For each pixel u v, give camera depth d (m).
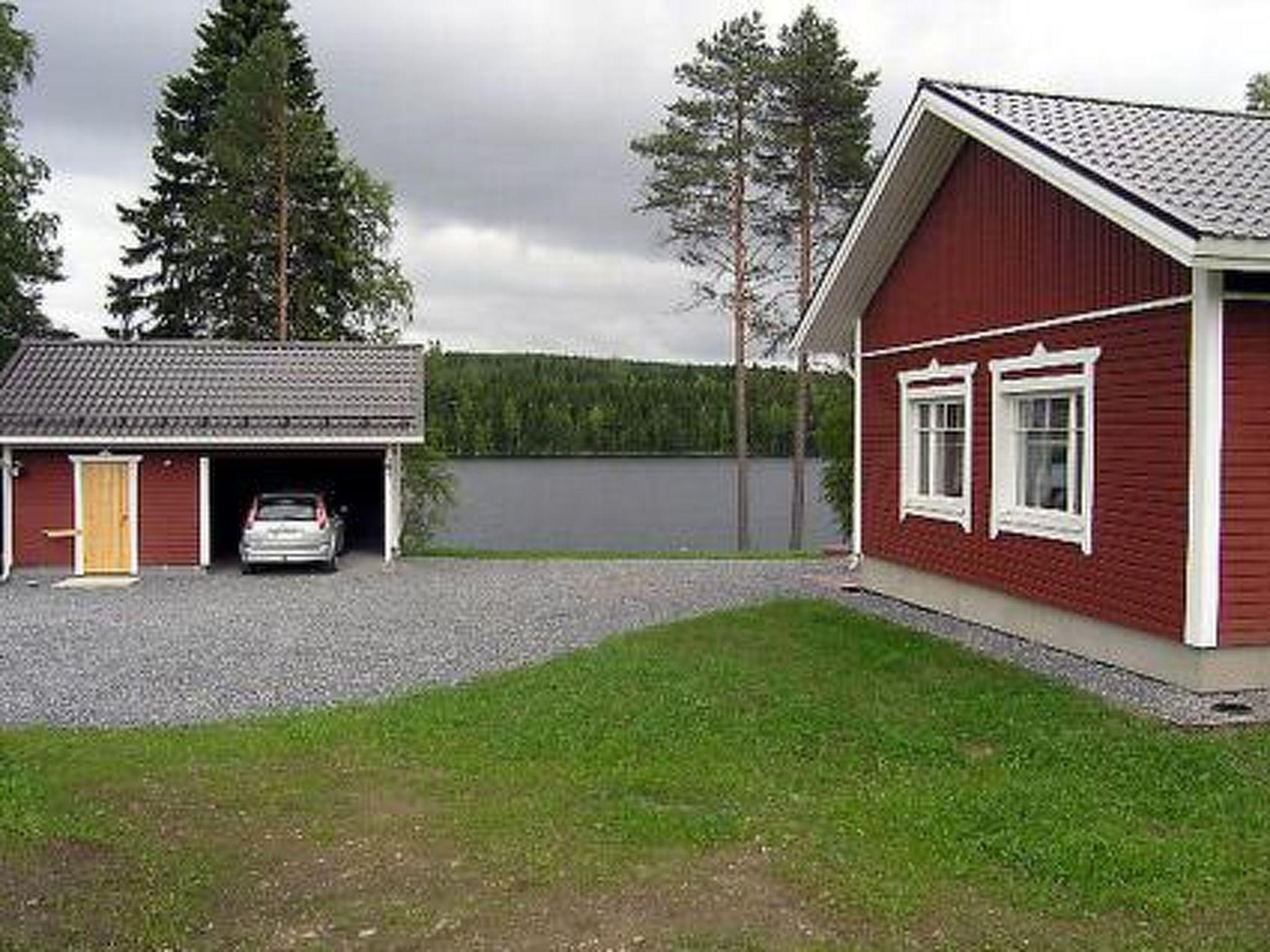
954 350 13.95
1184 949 5.17
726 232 30.92
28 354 23.00
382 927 5.45
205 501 21.31
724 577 19.30
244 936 5.36
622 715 9.15
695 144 30.34
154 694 10.66
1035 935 5.31
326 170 34.19
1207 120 13.12
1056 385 11.79
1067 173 10.48
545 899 5.72
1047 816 6.78
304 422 21.59
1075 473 11.73
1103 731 8.59
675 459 79.81
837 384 34.06
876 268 15.75
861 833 6.55
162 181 36.00
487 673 11.35
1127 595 10.70
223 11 36.12
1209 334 9.51
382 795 7.34
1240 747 8.15
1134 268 10.51
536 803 7.14
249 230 33.44
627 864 6.13
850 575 19.06
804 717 9.10
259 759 8.17
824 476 34.00
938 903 5.64
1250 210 9.39
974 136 12.25
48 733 9.02
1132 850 6.21
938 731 8.84
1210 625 9.69
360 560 23.12
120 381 22.36
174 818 6.93
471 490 62.41
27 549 20.86
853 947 5.18
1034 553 12.30
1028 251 12.30
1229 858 6.16
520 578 19.83
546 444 80.19
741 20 30.27
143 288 36.47
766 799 7.21
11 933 5.36
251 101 32.97
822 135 30.16
